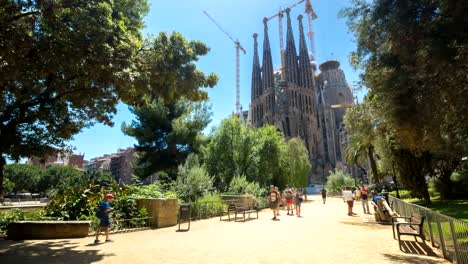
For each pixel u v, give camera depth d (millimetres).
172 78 11906
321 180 124875
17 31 7641
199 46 12953
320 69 165375
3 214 13867
